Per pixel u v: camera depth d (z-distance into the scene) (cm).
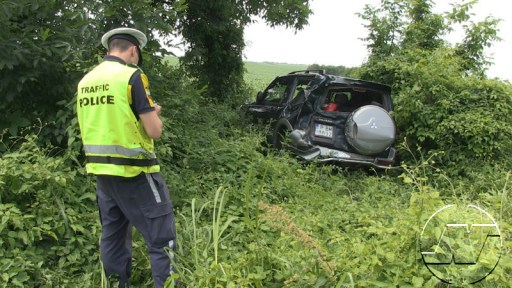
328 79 744
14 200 393
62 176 401
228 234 402
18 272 328
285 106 808
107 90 314
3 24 476
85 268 365
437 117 791
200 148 579
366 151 728
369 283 282
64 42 482
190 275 319
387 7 1038
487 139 748
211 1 1055
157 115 324
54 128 500
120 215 342
